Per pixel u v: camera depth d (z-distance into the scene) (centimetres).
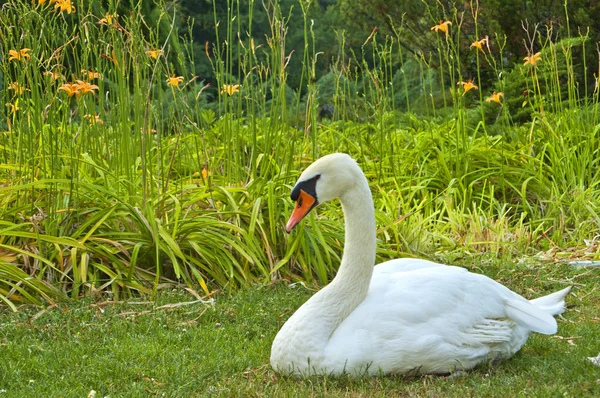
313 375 503
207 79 2544
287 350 509
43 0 755
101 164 860
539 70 1356
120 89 823
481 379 506
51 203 762
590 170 1039
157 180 827
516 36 1703
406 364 504
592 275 810
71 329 627
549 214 974
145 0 1423
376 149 1066
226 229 802
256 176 879
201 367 544
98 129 898
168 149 961
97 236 751
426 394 480
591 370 516
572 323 650
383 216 845
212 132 984
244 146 952
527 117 1423
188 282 739
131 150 863
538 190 1017
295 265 794
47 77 782
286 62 892
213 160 912
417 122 1197
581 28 1589
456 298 521
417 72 2362
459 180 1001
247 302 698
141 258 761
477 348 520
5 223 722
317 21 2730
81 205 785
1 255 721
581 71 1598
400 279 531
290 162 862
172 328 636
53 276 725
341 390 491
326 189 517
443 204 995
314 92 916
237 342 606
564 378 505
